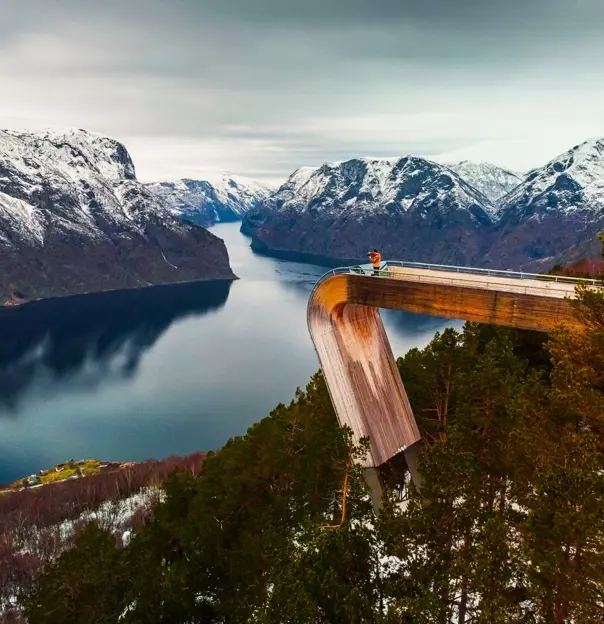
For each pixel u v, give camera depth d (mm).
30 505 109062
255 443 48219
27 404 199375
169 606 39219
